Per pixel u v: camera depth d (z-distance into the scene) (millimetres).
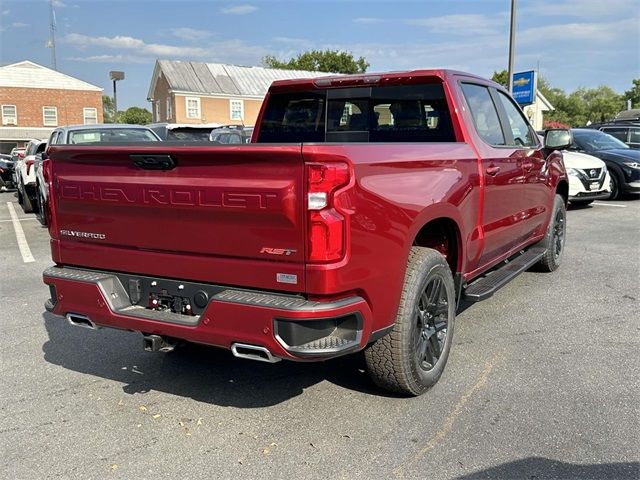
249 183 2971
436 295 3812
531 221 5820
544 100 57125
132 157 3314
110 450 3225
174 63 48438
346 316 3041
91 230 3652
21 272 7582
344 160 2895
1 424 3531
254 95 49156
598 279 6594
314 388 3939
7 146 45969
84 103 47906
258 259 3045
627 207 12688
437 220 3930
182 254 3297
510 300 5824
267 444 3254
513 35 19875
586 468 2943
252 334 2998
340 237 2896
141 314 3410
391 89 4754
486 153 4516
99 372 4305
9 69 45375
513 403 3633
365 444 3219
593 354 4402
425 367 3744
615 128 17438
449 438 3248
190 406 3734
